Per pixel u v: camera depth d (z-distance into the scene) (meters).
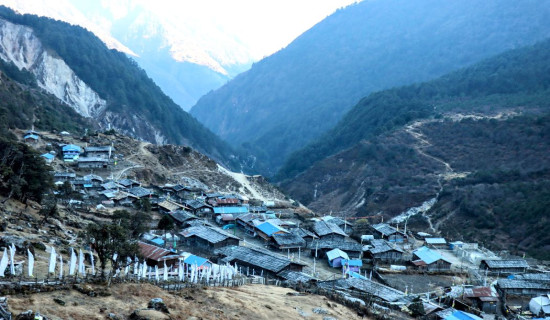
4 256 39.50
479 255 112.94
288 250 101.25
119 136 198.75
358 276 85.69
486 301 80.50
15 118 169.38
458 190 196.75
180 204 134.25
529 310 82.69
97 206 114.44
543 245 143.00
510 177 196.62
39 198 87.44
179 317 40.78
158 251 70.31
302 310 53.81
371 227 130.25
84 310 37.25
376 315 60.88
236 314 46.28
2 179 82.19
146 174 162.88
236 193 178.62
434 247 123.75
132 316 38.19
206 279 57.84
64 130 198.50
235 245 95.75
